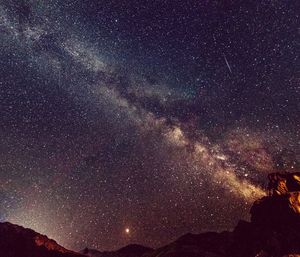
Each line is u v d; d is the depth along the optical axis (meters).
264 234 11.69
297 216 11.32
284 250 10.84
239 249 12.09
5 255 10.68
